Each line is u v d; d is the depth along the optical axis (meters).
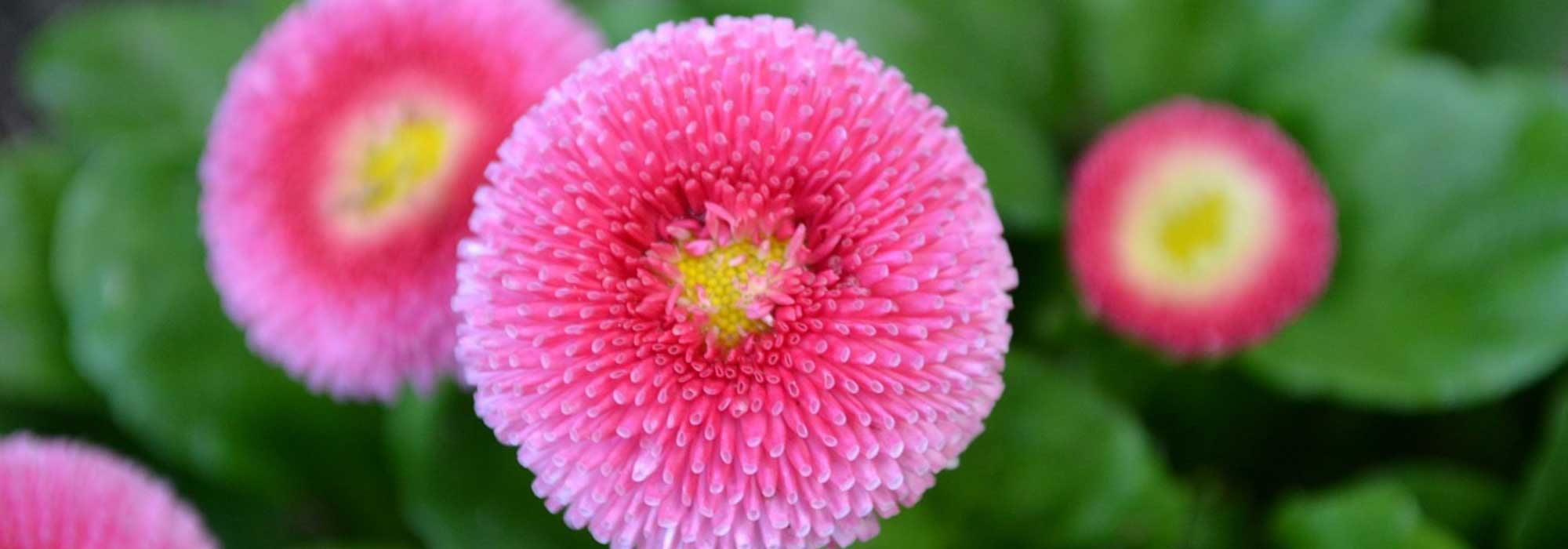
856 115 0.23
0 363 0.33
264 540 0.34
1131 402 0.32
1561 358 0.30
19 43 0.45
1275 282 0.31
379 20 0.28
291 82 0.29
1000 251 0.23
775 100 0.23
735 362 0.23
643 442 0.23
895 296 0.23
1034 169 0.32
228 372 0.33
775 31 0.23
